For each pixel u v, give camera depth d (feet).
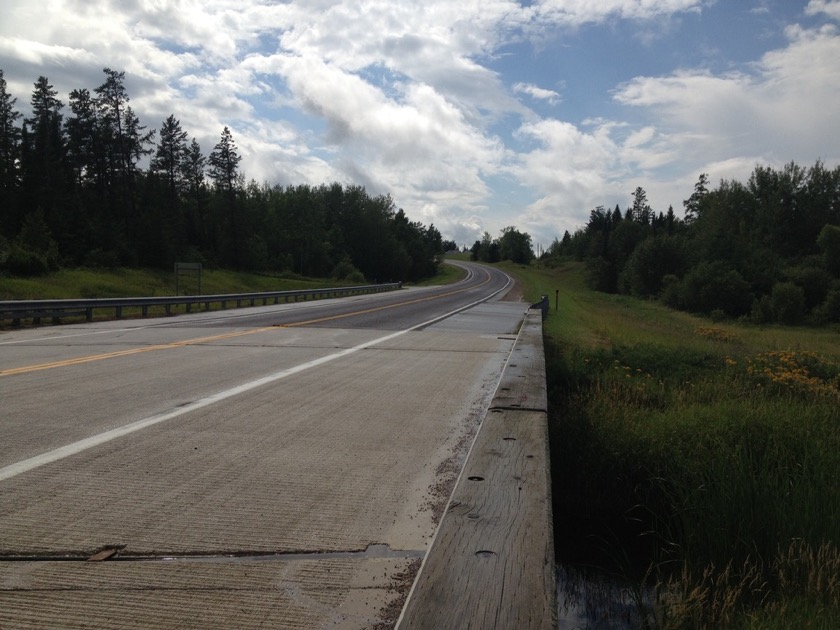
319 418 23.29
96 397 26.17
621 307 188.24
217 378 31.32
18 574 11.05
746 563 14.61
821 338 125.49
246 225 325.21
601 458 22.91
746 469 20.56
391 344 48.85
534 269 505.25
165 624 9.52
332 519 13.76
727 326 156.66
